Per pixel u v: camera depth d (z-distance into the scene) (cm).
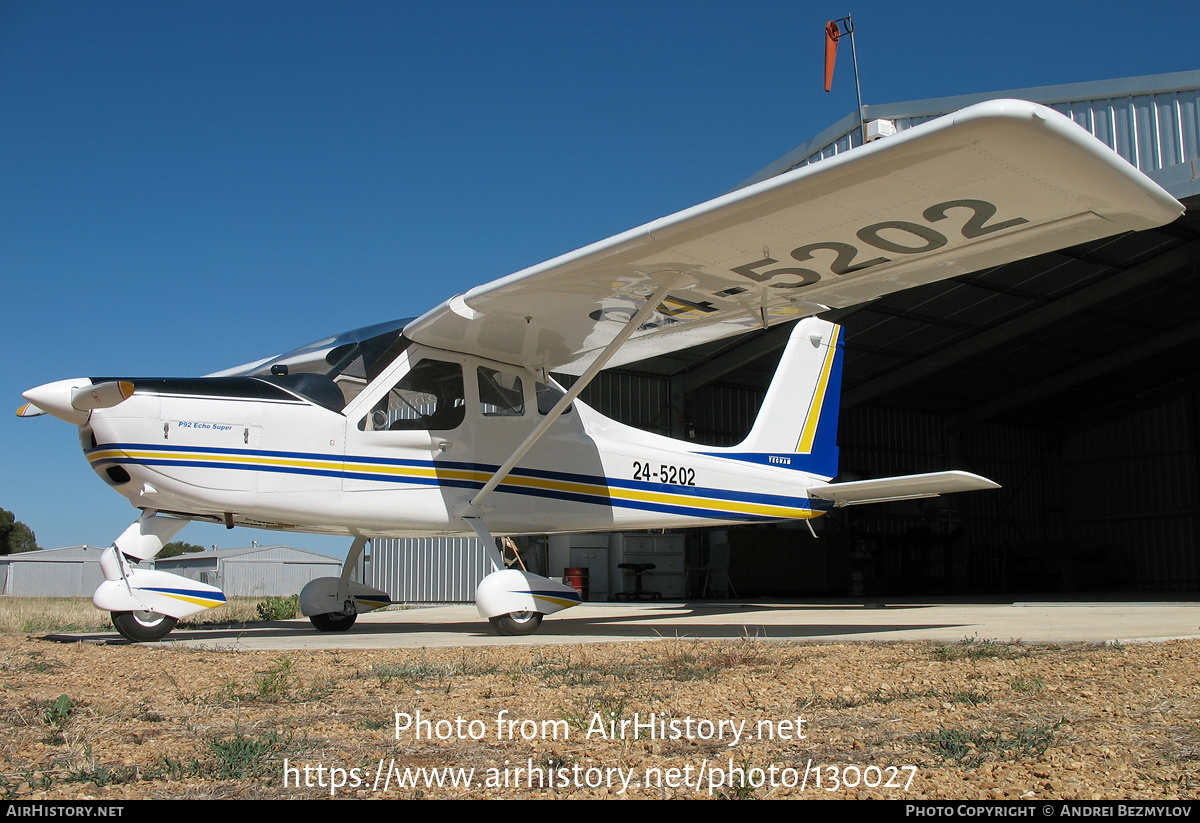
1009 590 2694
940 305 1809
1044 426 2995
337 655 510
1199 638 551
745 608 1302
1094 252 1641
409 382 684
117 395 570
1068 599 1917
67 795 208
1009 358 2245
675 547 2025
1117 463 2861
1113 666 410
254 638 654
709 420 2222
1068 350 2227
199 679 404
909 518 2602
